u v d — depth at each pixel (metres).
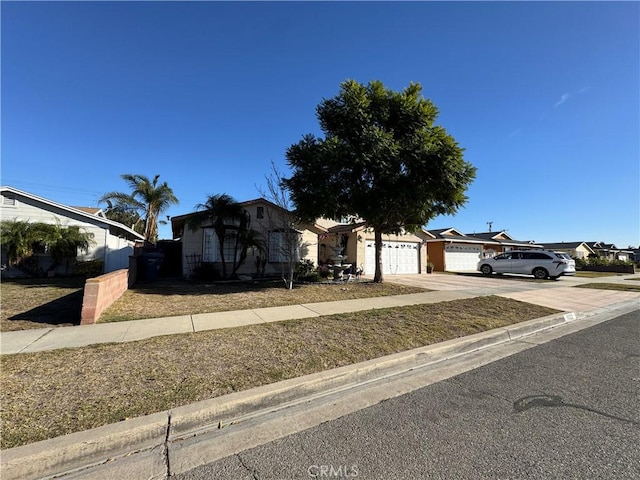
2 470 2.41
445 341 5.71
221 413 3.28
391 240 21.08
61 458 2.58
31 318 6.89
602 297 12.24
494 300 10.17
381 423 3.22
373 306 8.77
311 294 10.72
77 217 15.89
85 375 3.94
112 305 8.09
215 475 2.47
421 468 2.54
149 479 2.44
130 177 29.66
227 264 15.70
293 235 12.81
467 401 3.70
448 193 11.94
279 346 5.15
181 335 5.66
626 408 3.52
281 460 2.65
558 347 5.92
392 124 12.54
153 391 3.55
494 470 2.52
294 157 12.13
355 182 12.21
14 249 13.73
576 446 2.83
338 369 4.29
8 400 3.30
